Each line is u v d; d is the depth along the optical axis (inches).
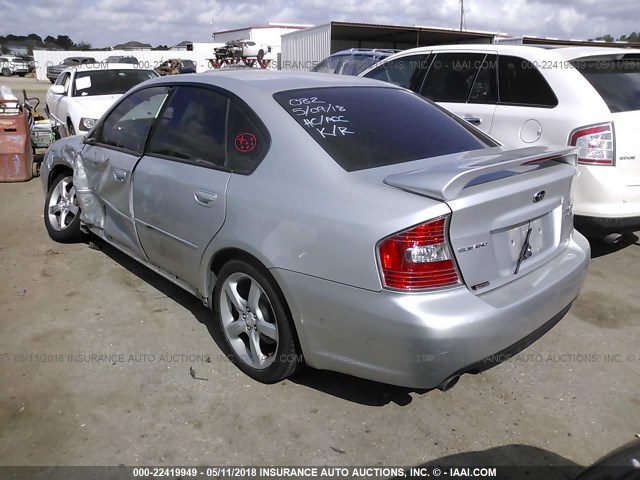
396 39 935.0
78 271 173.0
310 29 798.5
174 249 132.6
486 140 132.6
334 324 96.9
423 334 87.4
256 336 116.0
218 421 106.3
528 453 99.6
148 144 143.2
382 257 89.7
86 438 101.2
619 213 165.0
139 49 1833.2
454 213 89.3
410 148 113.5
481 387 117.9
